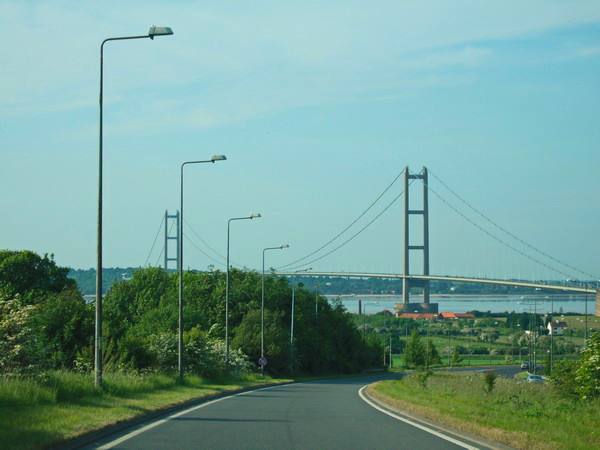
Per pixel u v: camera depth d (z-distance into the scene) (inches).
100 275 1390.3
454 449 792.3
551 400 1443.2
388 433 944.3
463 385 2026.3
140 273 5649.6
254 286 5300.2
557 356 5629.9
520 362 7573.8
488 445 828.6
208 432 933.8
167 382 1968.5
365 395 2130.9
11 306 1600.6
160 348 2598.4
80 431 853.2
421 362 7249.0
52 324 2556.6
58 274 4830.2
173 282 5556.1
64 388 1237.1
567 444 784.9
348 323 6594.5
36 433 806.5
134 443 819.4
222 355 3383.4
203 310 5108.3
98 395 1338.6
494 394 1595.7
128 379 1686.8
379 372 6717.5
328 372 5895.7
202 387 2192.4
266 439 863.7
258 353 4355.3
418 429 995.3
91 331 2551.7
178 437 877.2
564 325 7598.4
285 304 5497.1
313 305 6067.9
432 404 1381.6
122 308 5349.4
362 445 822.5
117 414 1072.2
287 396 2015.3
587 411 1181.1
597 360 1549.0
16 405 1039.0
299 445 815.1
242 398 1857.8
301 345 5408.5
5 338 1517.0
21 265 4648.1
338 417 1197.1
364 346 6811.0
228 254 3208.7
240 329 4431.6
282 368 4606.3
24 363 1518.2
